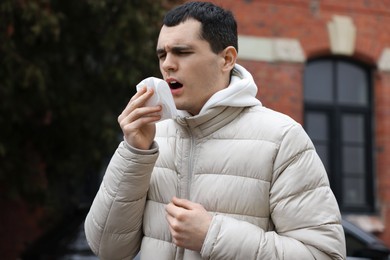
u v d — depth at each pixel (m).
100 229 2.89
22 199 9.91
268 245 2.63
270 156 2.73
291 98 11.95
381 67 12.59
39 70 7.92
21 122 8.80
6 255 10.73
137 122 2.73
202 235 2.64
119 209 2.82
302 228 2.70
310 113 12.40
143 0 8.45
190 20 2.75
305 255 2.64
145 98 2.71
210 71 2.78
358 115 12.70
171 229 2.68
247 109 2.85
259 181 2.73
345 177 12.58
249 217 2.73
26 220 10.84
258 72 11.80
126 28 8.29
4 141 8.78
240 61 11.69
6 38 7.92
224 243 2.62
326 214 2.70
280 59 11.91
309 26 12.14
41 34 8.09
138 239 2.96
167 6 9.04
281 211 2.71
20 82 8.03
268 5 11.92
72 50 8.61
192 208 2.68
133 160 2.76
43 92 8.12
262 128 2.77
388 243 12.48
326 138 12.50
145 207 2.92
